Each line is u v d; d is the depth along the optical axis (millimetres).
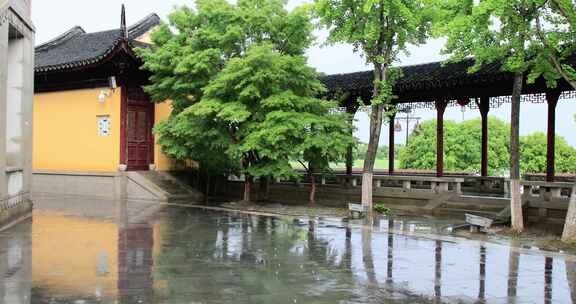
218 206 24734
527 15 16156
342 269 11750
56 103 31828
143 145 30312
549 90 21625
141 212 22000
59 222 18406
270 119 21906
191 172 32406
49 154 32062
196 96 25391
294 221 19750
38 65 29859
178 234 16266
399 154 49438
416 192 24688
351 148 27047
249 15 23438
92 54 28906
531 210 20531
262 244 14727
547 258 13250
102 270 11125
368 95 26484
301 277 10930
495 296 9773
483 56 16562
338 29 21719
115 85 28328
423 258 13102
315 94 25422
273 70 21797
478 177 27594
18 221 18359
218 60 24281
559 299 9625
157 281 10289
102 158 29734
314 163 23781
